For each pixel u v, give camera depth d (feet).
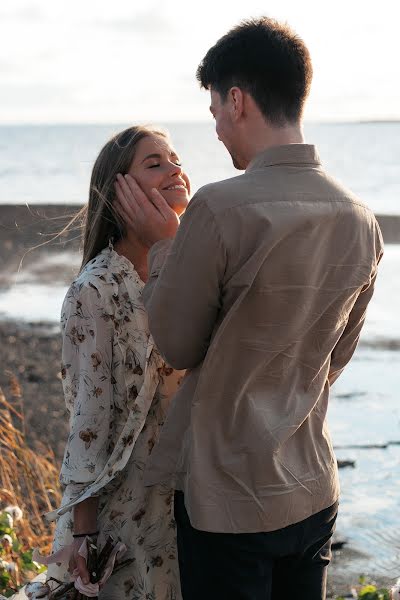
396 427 28.58
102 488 8.87
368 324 46.93
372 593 12.16
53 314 54.29
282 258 7.32
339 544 19.86
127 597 9.07
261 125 7.71
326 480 8.09
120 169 9.02
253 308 7.38
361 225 7.85
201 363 7.80
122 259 8.93
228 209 7.28
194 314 7.48
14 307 56.70
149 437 8.95
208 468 7.57
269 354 7.53
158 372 8.88
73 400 8.91
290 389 7.80
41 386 37.11
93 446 8.67
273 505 7.62
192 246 7.36
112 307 8.75
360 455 25.90
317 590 8.45
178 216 9.10
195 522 7.54
